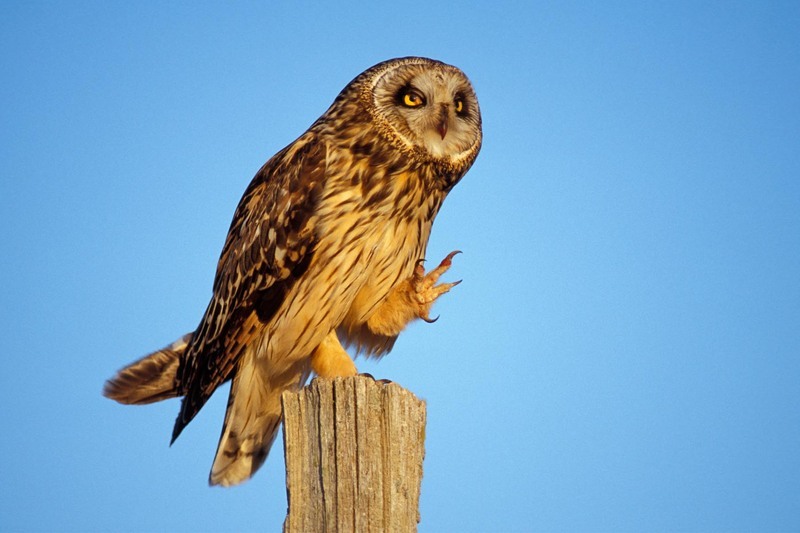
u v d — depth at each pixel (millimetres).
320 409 7301
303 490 7273
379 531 7027
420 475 7324
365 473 7129
